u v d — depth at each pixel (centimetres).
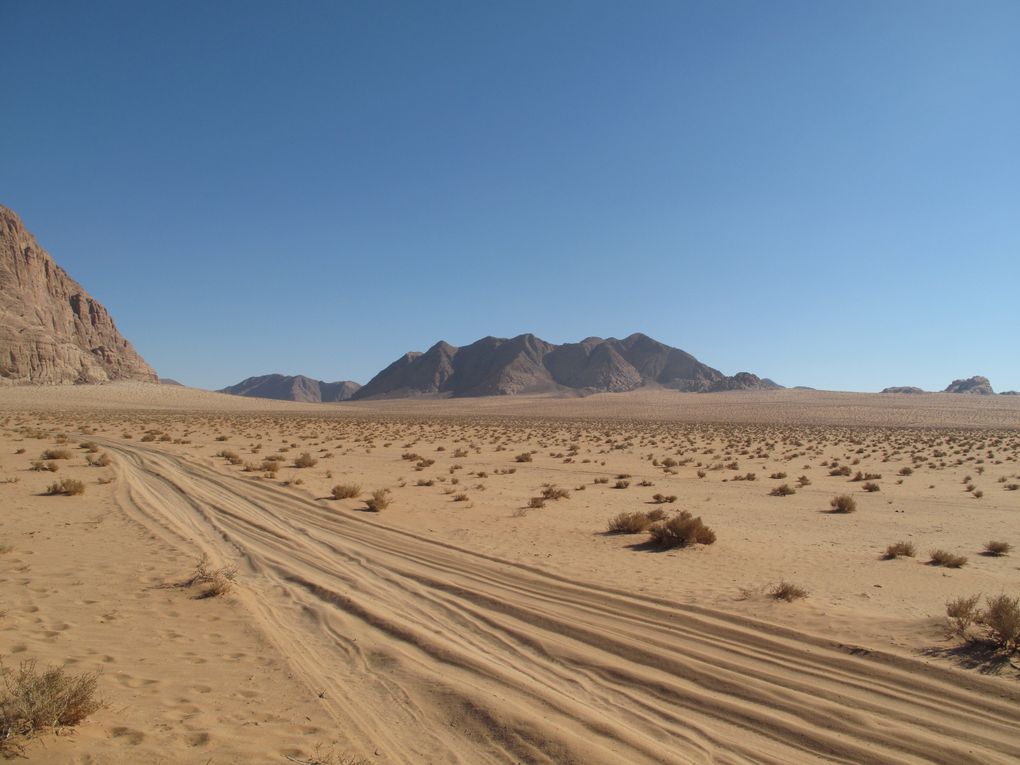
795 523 1744
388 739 527
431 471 2972
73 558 1091
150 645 706
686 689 655
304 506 1794
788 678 682
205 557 1112
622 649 760
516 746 522
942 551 1270
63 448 3228
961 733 566
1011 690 640
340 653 719
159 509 1625
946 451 4662
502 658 729
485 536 1459
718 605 937
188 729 513
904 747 544
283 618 836
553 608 912
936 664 705
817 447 5091
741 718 595
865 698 635
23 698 485
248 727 527
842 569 1190
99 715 523
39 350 16400
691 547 1363
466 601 944
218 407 14588
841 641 784
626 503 2084
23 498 1720
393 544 1341
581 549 1341
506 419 11025
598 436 6075
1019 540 1532
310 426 7169
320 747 502
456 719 568
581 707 605
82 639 709
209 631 764
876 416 11156
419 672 666
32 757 441
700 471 3103
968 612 818
